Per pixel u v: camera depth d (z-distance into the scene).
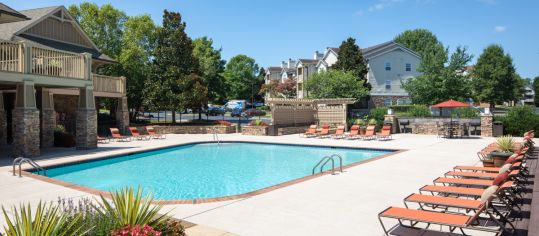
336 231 6.07
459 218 5.32
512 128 23.59
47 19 23.84
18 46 15.55
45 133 19.45
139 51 31.59
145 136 25.64
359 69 41.34
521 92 79.69
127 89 32.19
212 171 14.44
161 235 4.55
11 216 6.95
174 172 14.26
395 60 47.19
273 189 9.06
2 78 14.45
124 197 4.92
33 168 12.96
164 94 29.23
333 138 23.89
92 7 32.00
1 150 18.14
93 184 12.17
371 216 6.88
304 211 7.22
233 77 83.25
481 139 22.08
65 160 14.85
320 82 38.94
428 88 35.62
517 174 8.03
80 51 25.23
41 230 3.95
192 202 7.87
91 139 18.80
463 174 8.91
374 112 29.53
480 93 59.28
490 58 60.38
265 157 18.00
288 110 27.84
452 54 35.88
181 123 30.50
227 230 6.14
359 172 11.34
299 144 21.03
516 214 6.65
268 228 6.24
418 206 7.53
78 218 4.33
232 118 51.78
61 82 17.12
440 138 22.94
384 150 18.28
